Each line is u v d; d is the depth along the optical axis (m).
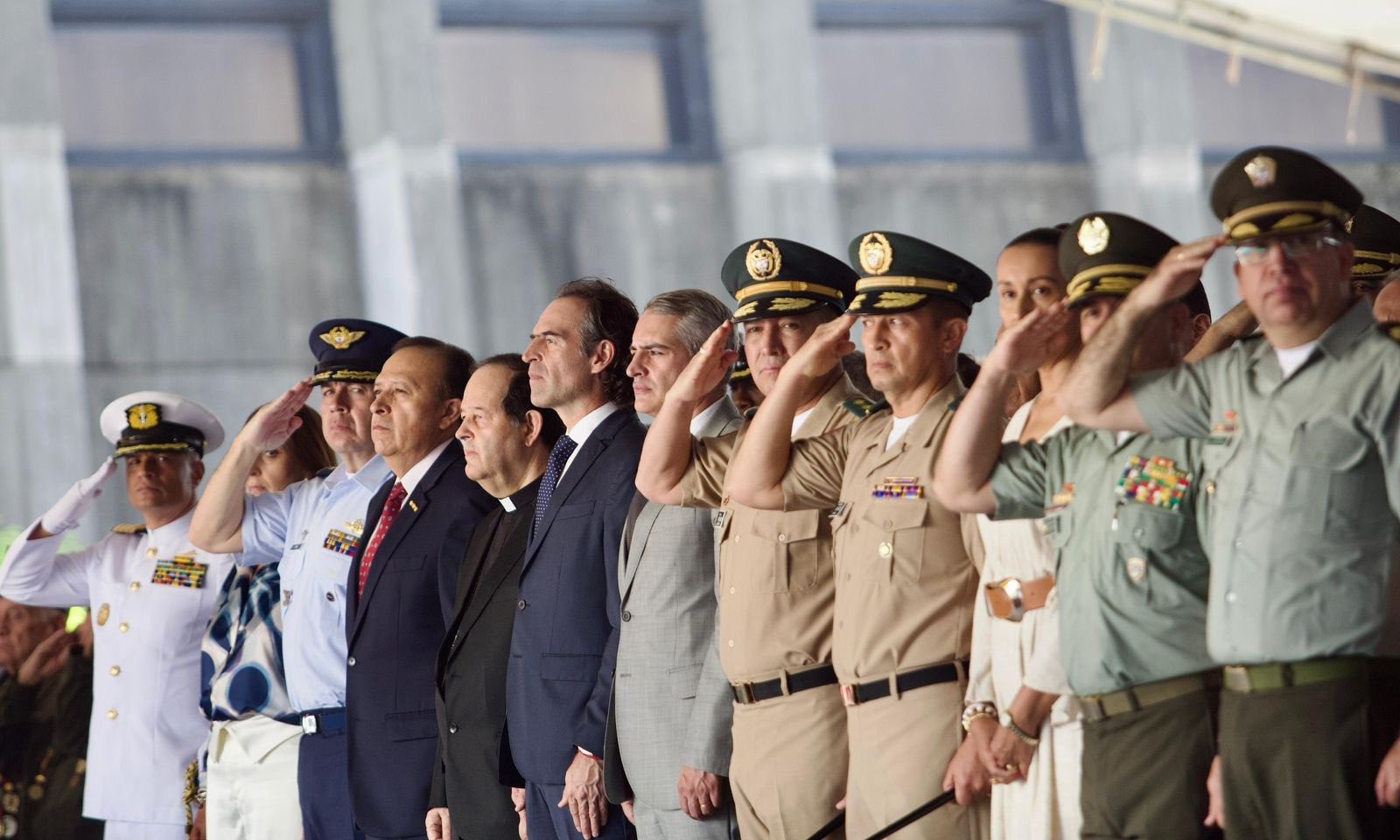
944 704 9.62
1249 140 45.12
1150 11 19.73
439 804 12.98
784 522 10.65
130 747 16.17
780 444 10.42
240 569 15.65
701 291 12.26
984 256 43.41
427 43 40.16
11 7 37.38
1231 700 7.71
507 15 41.88
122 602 16.52
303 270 39.47
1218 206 7.89
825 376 11.30
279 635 14.82
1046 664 8.86
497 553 12.93
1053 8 44.47
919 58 44.09
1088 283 8.72
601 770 11.70
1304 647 7.42
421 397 13.73
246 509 15.13
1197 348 10.67
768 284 11.23
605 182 41.56
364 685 13.47
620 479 12.04
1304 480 7.50
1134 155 43.88
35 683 18.72
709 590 11.48
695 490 11.12
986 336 41.88
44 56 37.59
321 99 40.34
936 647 9.70
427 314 39.50
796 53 42.34
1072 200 44.06
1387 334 7.55
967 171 43.62
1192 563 8.20
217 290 38.81
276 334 39.09
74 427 36.91
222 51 39.81
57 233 37.25
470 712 12.69
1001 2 44.44
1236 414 7.83
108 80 39.03
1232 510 7.69
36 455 36.53
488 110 41.53
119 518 37.12
